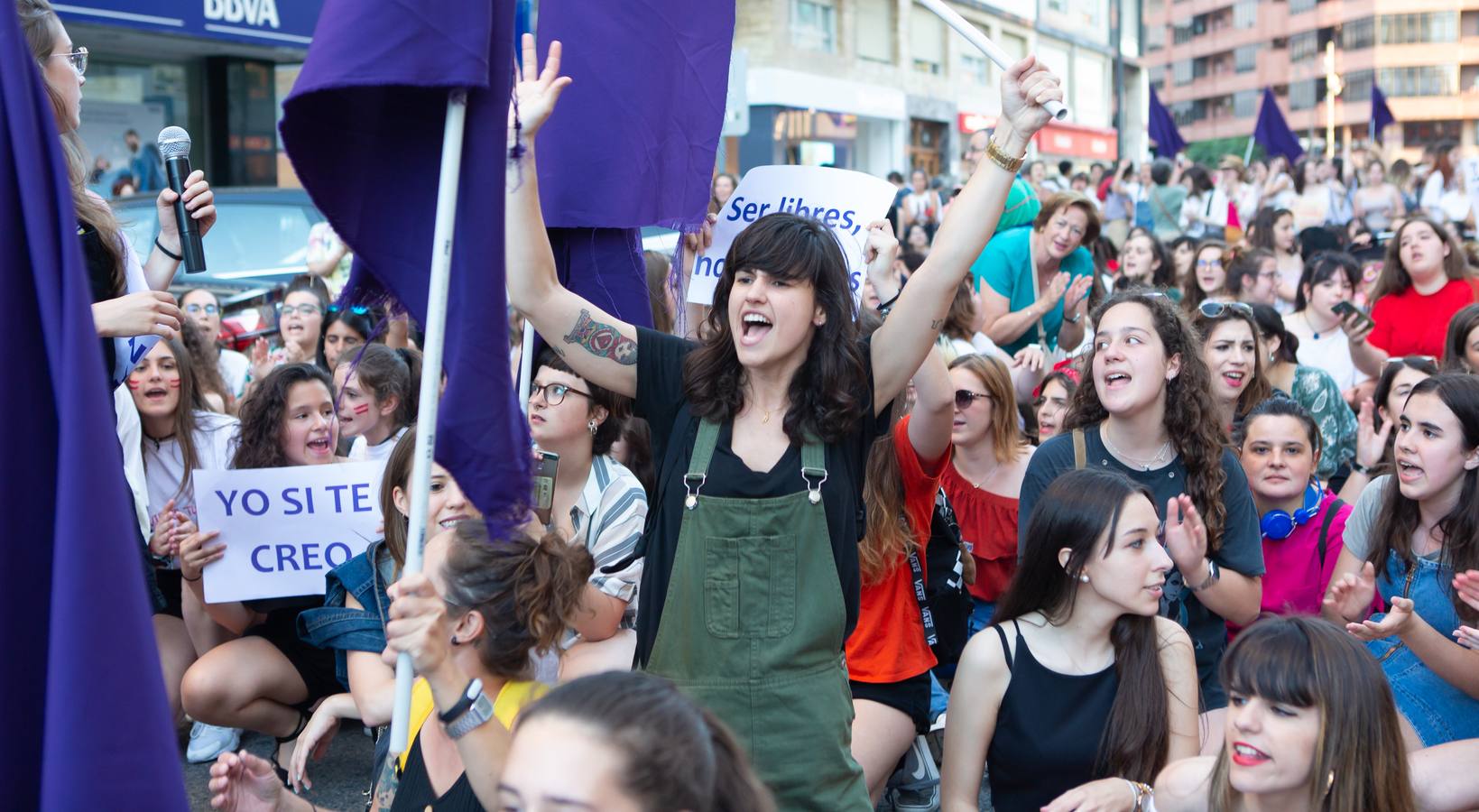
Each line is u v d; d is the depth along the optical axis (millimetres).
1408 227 7355
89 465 1651
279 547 4379
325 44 2066
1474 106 98250
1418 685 3803
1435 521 3955
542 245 2814
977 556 4855
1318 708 2812
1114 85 46219
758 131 25109
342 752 5125
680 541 2758
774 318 2730
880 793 3928
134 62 15422
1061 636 3494
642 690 1758
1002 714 3498
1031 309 7230
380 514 4379
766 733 2674
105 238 3510
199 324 6508
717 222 4391
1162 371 3941
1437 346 7301
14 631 1734
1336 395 6176
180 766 1726
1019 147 2783
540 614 2682
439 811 2592
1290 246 10391
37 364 1729
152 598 4594
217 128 16281
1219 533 3939
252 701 4469
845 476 2803
